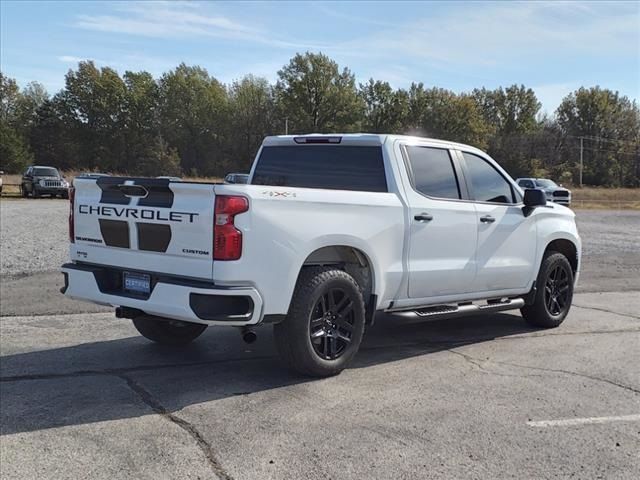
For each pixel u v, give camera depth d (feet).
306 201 16.34
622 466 12.19
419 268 19.40
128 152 302.25
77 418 14.25
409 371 18.24
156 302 15.74
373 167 19.44
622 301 31.01
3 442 12.92
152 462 12.05
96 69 296.51
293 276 16.07
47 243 45.68
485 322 25.48
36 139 294.46
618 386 17.08
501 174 22.91
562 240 25.00
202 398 15.67
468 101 306.35
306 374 17.22
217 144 309.01
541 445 13.08
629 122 335.88
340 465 11.99
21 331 22.40
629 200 184.65
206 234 15.11
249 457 12.30
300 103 293.23
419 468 11.91
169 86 299.38
